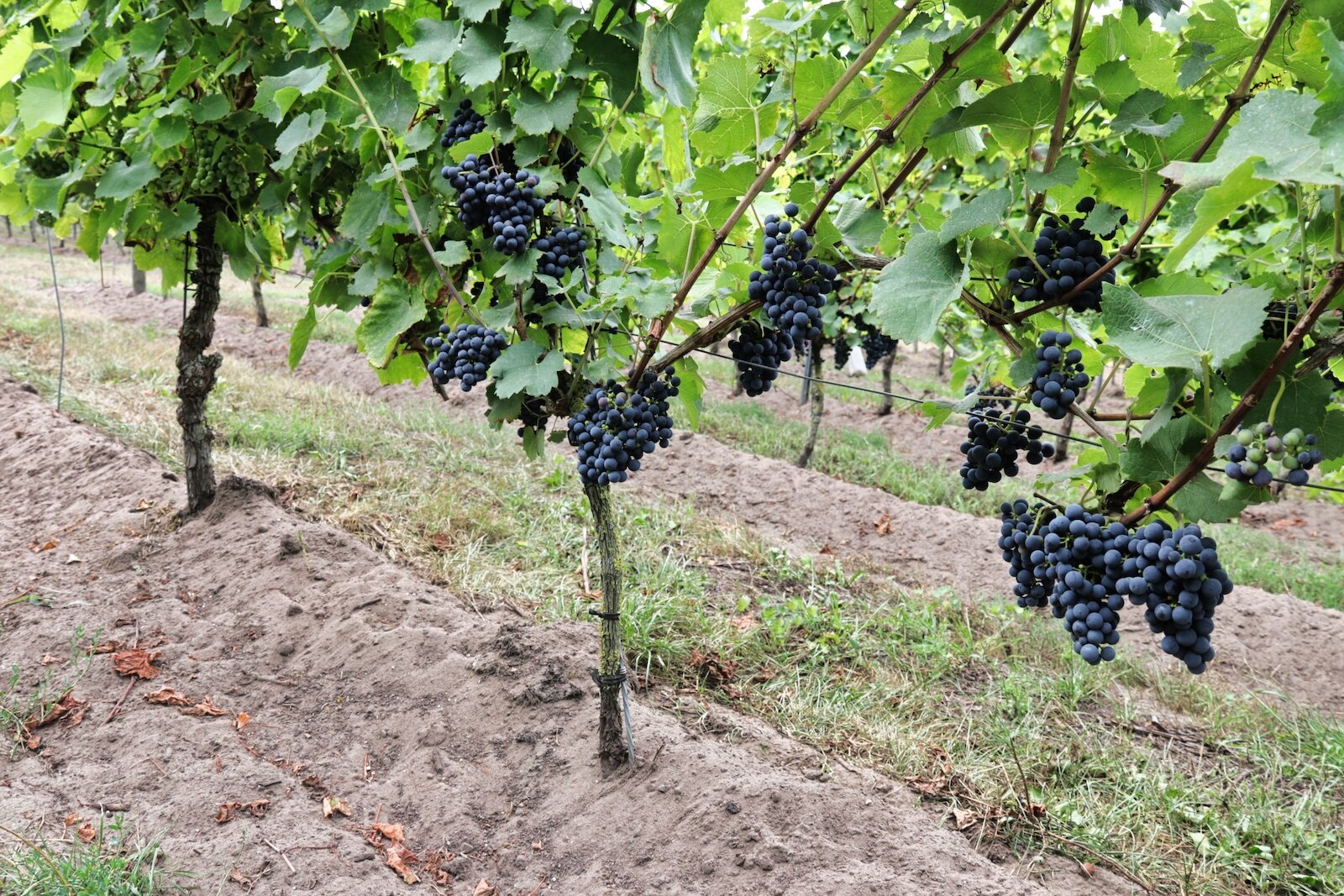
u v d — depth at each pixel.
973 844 3.33
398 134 3.01
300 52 3.39
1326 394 1.62
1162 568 1.59
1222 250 6.52
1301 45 1.79
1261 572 6.91
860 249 2.30
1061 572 1.77
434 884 2.95
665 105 3.15
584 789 3.27
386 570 4.63
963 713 4.27
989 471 2.12
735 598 5.24
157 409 7.39
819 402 8.84
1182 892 3.21
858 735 3.94
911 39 2.14
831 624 4.93
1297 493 9.67
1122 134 1.93
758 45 2.47
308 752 3.52
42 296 14.43
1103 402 10.73
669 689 4.09
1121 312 1.67
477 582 4.85
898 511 7.50
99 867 2.65
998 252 1.92
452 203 2.99
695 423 3.18
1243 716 4.60
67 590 4.45
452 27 2.77
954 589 6.25
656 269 3.17
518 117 2.65
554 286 2.59
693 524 6.31
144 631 4.16
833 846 2.93
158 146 3.70
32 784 3.12
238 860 2.83
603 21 2.70
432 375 2.86
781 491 7.91
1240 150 1.40
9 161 4.04
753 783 3.13
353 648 4.04
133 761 3.27
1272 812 3.67
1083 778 3.88
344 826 3.13
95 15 3.72
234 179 3.91
